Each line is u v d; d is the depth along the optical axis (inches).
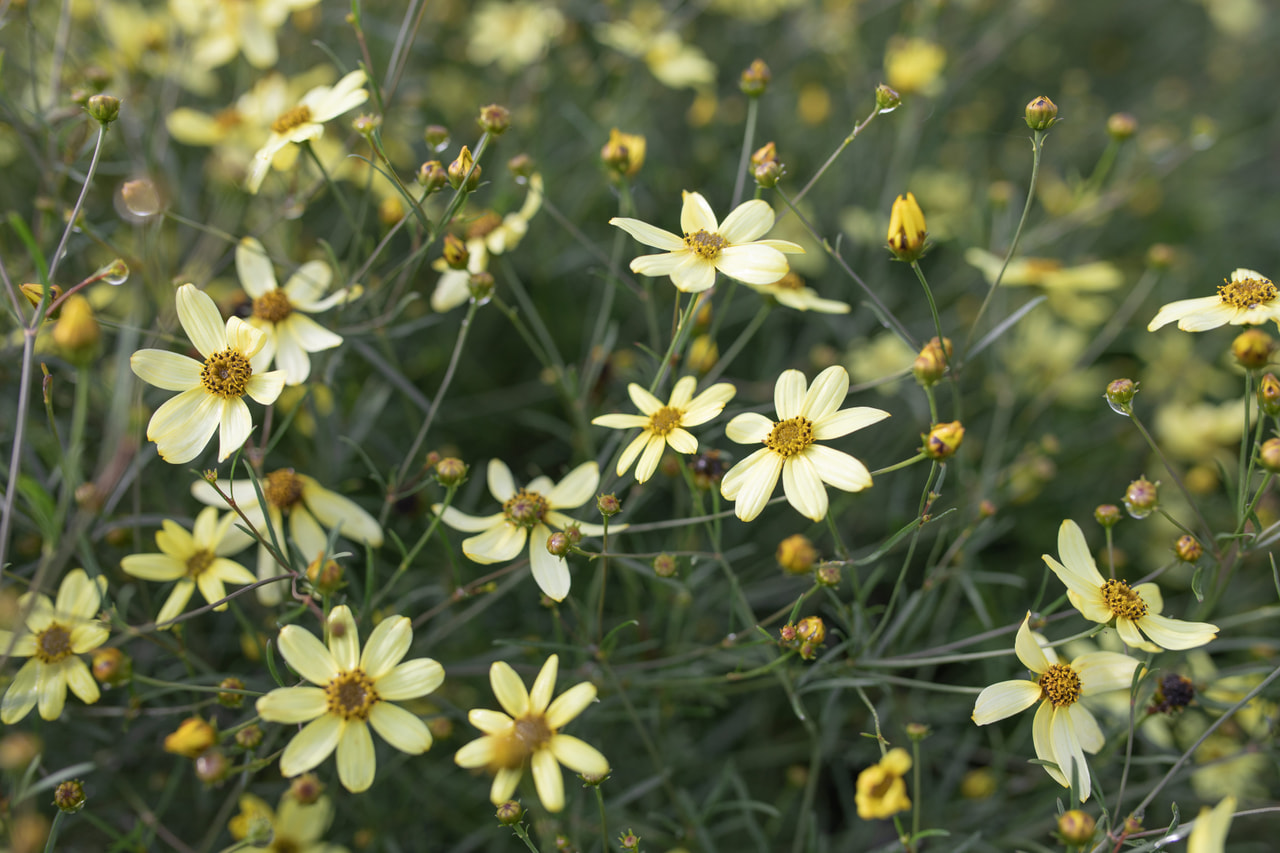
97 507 20.1
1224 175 44.6
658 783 22.8
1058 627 26.4
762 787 26.5
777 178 21.8
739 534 28.0
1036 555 29.7
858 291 33.4
